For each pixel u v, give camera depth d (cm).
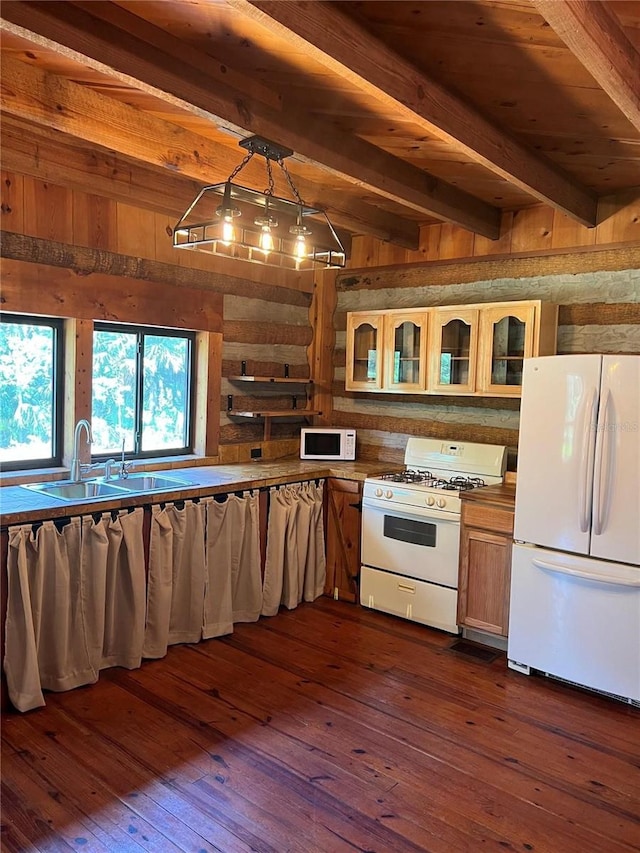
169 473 407
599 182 369
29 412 367
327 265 315
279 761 259
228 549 378
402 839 218
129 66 211
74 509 304
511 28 210
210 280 439
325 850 212
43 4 189
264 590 411
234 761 258
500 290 441
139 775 247
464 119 263
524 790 247
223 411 460
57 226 351
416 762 262
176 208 394
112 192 360
